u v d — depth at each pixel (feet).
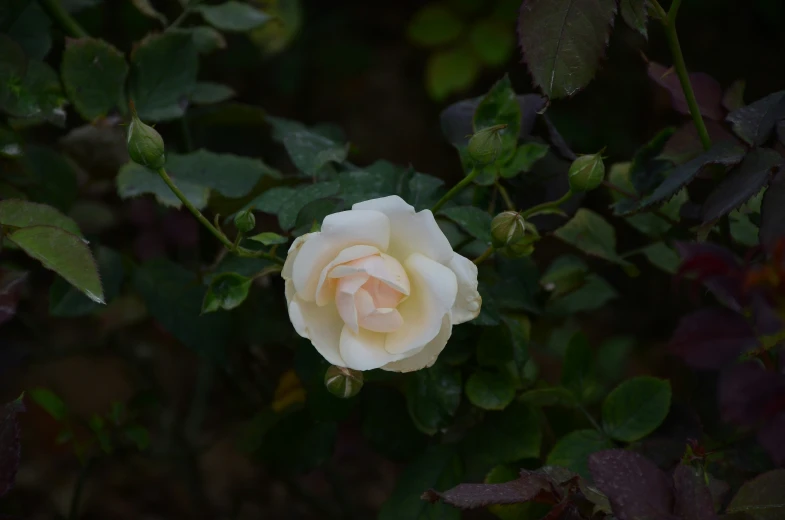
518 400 2.95
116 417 3.31
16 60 2.95
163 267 3.15
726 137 2.91
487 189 2.94
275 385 3.46
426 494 2.59
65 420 3.27
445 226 2.94
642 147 3.00
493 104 2.88
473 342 2.93
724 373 2.80
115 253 3.15
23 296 3.56
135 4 3.13
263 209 2.85
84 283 2.63
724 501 2.76
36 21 3.07
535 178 2.98
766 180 2.65
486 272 2.97
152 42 3.09
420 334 2.55
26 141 3.24
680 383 3.17
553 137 2.94
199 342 3.09
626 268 3.09
